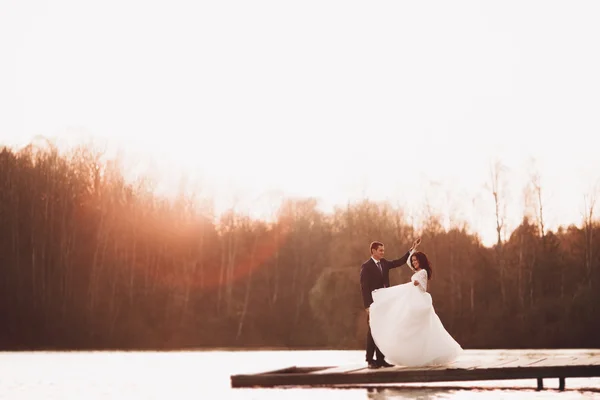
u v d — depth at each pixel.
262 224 81.38
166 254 73.50
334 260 67.94
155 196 73.75
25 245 66.06
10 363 34.72
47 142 69.00
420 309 15.83
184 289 74.00
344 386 19.48
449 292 69.19
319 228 80.69
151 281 70.88
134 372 27.42
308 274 78.44
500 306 68.31
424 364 15.85
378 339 16.06
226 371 28.23
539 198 70.44
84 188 69.06
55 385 20.69
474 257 71.12
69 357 43.00
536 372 15.04
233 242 78.94
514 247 70.94
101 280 66.94
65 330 62.91
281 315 76.00
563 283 68.81
